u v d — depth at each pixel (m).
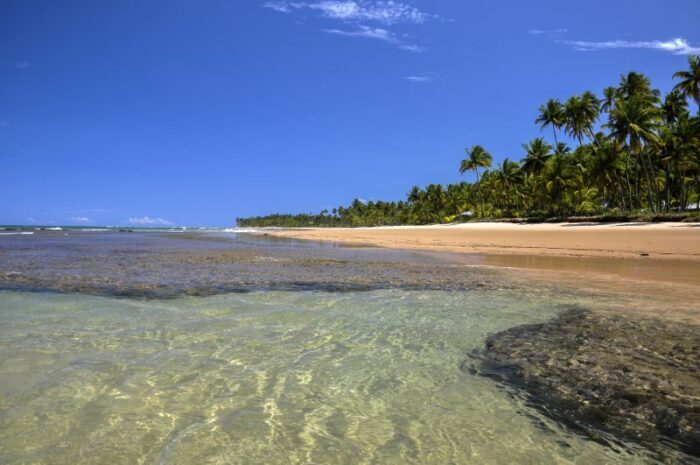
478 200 91.88
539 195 67.25
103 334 6.26
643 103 47.09
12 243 33.12
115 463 3.05
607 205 70.25
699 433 3.51
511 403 4.12
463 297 9.46
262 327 6.79
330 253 23.34
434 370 4.99
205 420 3.72
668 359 5.21
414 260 18.78
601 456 3.23
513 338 6.25
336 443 3.38
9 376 4.58
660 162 49.84
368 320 7.34
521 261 17.95
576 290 10.30
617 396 4.22
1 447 3.22
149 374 4.71
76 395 4.14
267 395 4.25
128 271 13.60
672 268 14.80
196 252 23.33
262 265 16.08
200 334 6.34
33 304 8.39
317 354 5.51
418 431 3.60
